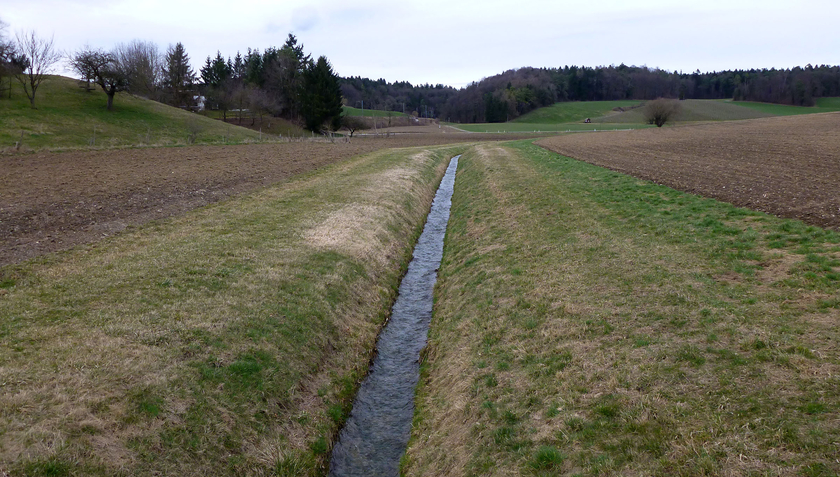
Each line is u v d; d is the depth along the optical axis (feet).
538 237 54.34
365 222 65.57
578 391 26.17
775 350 25.17
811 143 121.08
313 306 40.16
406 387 35.47
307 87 293.84
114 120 180.65
